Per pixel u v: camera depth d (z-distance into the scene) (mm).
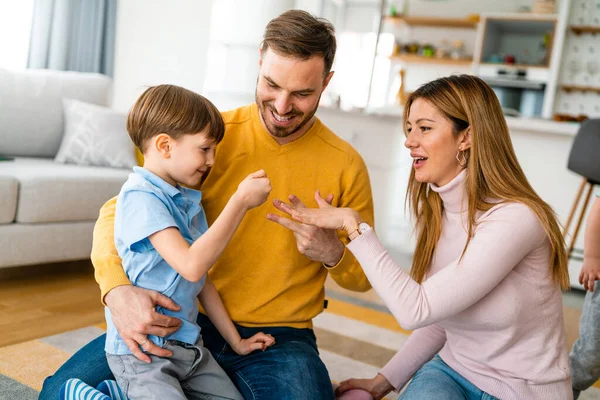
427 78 8203
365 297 3451
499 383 1391
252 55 5246
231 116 1604
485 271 1300
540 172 4430
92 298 2867
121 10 5699
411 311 1292
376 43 5746
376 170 5090
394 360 1708
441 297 1294
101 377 1447
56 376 1478
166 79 6156
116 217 1367
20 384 1868
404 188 5059
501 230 1317
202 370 1398
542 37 7809
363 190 1631
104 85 3861
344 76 8328
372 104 8258
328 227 1362
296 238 1427
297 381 1425
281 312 1561
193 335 1375
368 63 8281
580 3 7004
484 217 1368
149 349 1300
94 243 1463
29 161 3303
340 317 3016
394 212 5164
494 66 7414
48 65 5164
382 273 1320
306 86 1384
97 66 5559
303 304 1580
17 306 2609
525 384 1376
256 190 1274
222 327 1501
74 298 2828
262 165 1562
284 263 1547
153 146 1385
